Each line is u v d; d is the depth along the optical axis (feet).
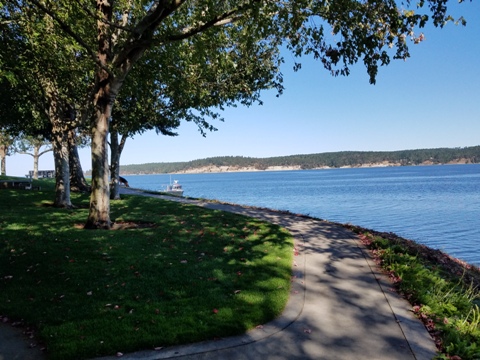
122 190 107.04
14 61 32.63
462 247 62.59
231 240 32.58
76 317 17.22
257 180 465.88
